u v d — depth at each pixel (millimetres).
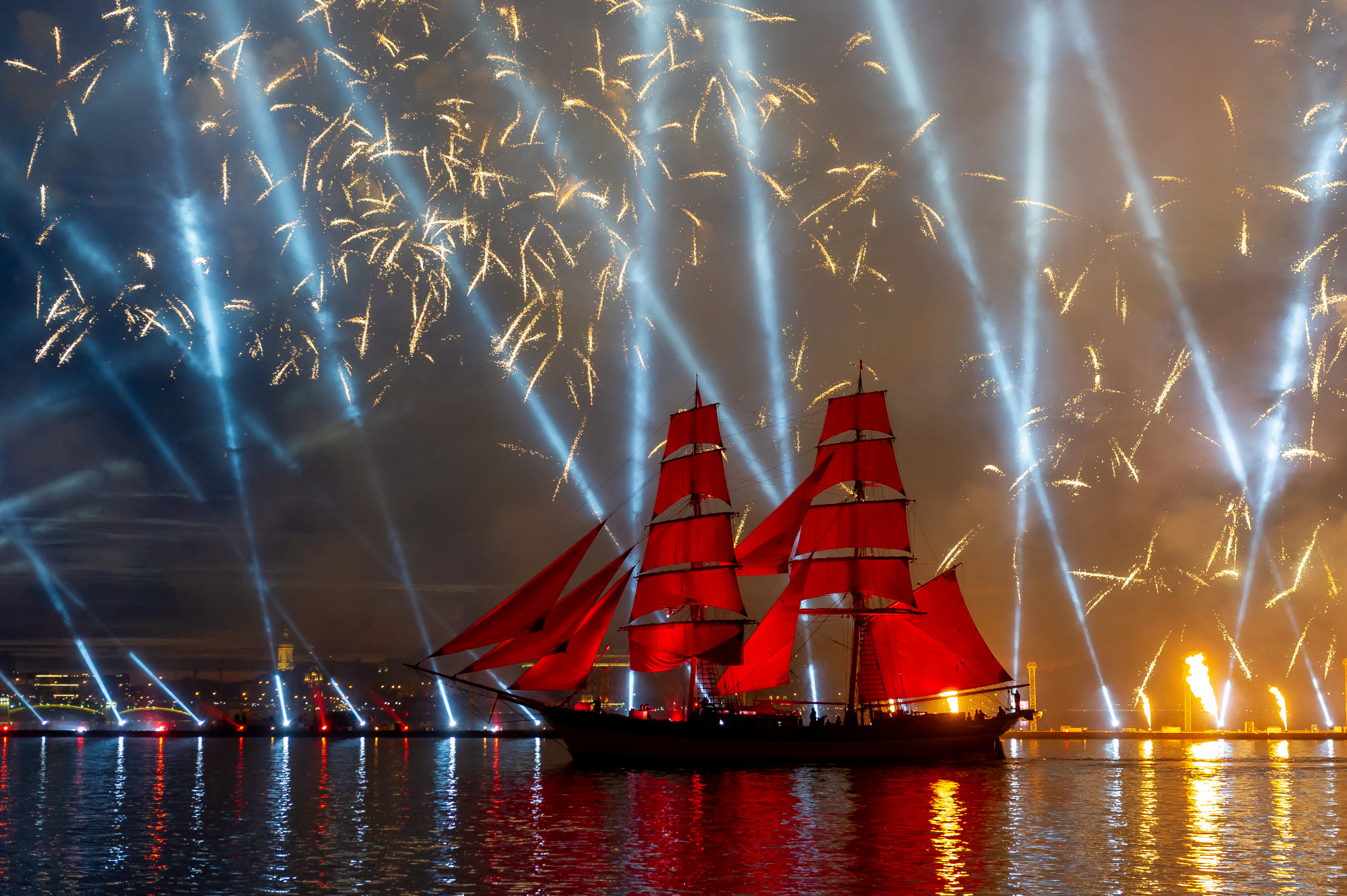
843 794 77312
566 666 104000
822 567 117625
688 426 112375
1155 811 66500
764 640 114062
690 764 105562
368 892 42469
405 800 74375
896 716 110812
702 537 110125
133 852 52188
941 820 62219
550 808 68812
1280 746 144375
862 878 44188
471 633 102000
